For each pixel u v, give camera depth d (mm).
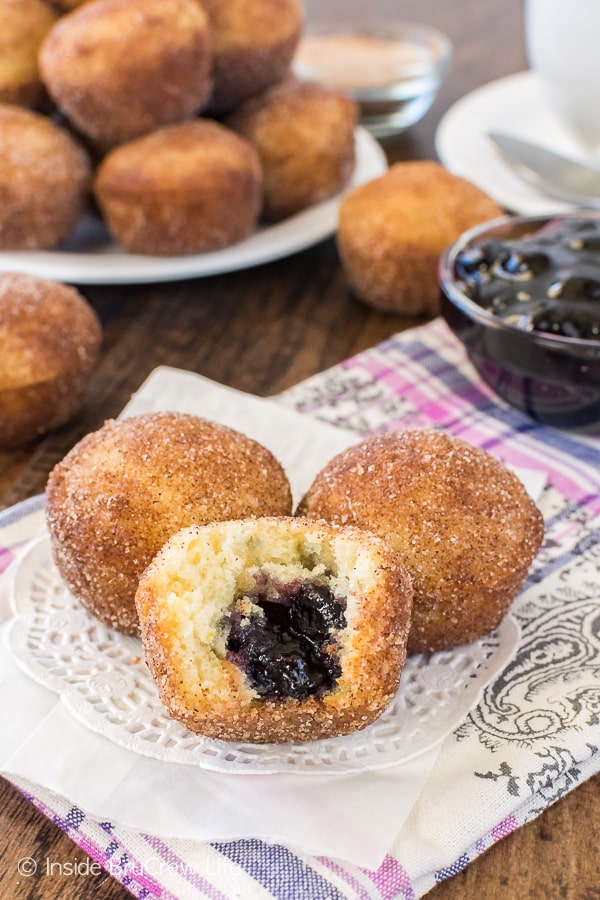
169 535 382
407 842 353
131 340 490
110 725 366
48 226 499
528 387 442
